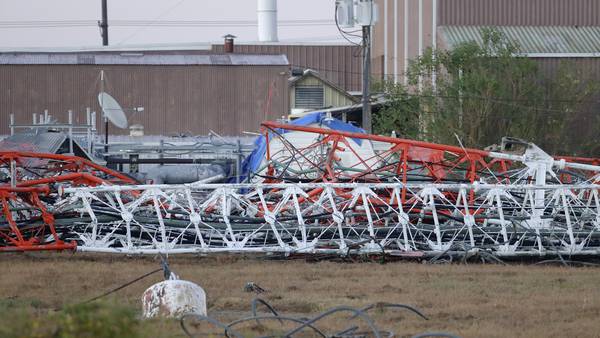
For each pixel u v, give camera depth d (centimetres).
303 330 5875
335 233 9881
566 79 18612
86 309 4181
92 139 16288
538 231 9881
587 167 11131
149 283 7806
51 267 8731
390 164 11512
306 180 11438
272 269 8869
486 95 17688
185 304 6197
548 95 18500
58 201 9962
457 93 17850
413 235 10069
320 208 10225
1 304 6562
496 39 18988
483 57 18562
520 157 11125
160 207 10050
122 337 4141
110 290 7469
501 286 7906
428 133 17725
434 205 9769
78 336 4041
